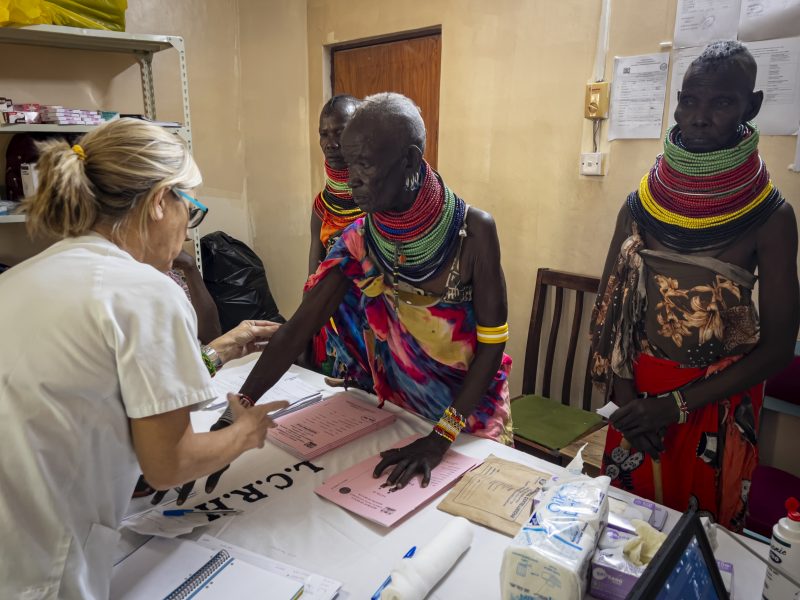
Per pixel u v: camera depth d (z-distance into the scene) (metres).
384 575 0.94
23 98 2.56
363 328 1.54
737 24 1.83
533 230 2.49
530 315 2.56
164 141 0.85
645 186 1.42
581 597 0.80
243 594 0.89
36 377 0.75
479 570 0.95
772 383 1.85
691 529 0.72
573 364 2.42
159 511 1.11
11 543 0.75
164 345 0.80
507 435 1.50
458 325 1.37
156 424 0.80
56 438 0.76
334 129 1.77
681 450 1.43
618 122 2.16
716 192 1.26
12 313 0.77
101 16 2.35
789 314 1.28
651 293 1.40
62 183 0.78
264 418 1.00
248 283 3.11
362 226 1.40
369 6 2.88
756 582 0.92
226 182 3.41
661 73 2.02
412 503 1.12
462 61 2.59
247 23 3.27
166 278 0.84
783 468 1.96
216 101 3.28
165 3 2.97
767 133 1.82
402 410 1.55
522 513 1.08
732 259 1.31
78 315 0.76
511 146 2.50
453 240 1.29
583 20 2.19
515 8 2.37
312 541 1.03
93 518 0.83
